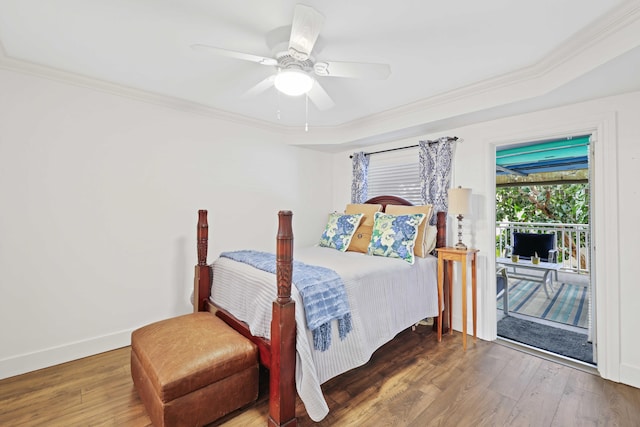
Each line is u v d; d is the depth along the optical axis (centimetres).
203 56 215
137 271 286
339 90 270
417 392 211
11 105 227
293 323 171
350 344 202
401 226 296
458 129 321
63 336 249
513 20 169
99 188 265
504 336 306
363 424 179
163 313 303
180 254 313
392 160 389
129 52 210
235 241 357
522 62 217
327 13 162
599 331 233
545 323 342
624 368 221
